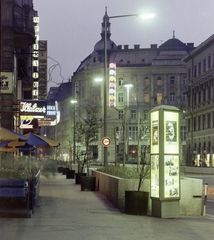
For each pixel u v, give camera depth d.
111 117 105.69
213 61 72.62
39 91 63.94
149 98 108.12
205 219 13.64
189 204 14.64
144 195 13.95
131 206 13.93
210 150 72.69
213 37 70.50
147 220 12.84
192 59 82.94
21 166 17.52
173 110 13.55
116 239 9.87
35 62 64.56
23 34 38.72
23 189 13.02
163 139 13.34
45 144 18.47
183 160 99.19
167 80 107.19
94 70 110.75
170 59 107.38
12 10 36.72
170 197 13.43
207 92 74.94
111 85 86.25
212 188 30.53
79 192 22.89
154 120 13.76
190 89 83.69
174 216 13.55
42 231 10.66
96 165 63.94
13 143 19.75
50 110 47.75
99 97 109.75
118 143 100.06
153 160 13.81
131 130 106.12
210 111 73.12
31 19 48.22
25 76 55.78
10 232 10.47
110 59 111.75
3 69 35.69
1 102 34.09
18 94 49.59
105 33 28.08
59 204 16.83
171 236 10.37
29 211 13.11
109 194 18.36
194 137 81.19
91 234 10.41
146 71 108.56
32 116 38.19
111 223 12.16
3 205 12.98
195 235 10.59
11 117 34.91
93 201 18.06
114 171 21.20
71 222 12.20
